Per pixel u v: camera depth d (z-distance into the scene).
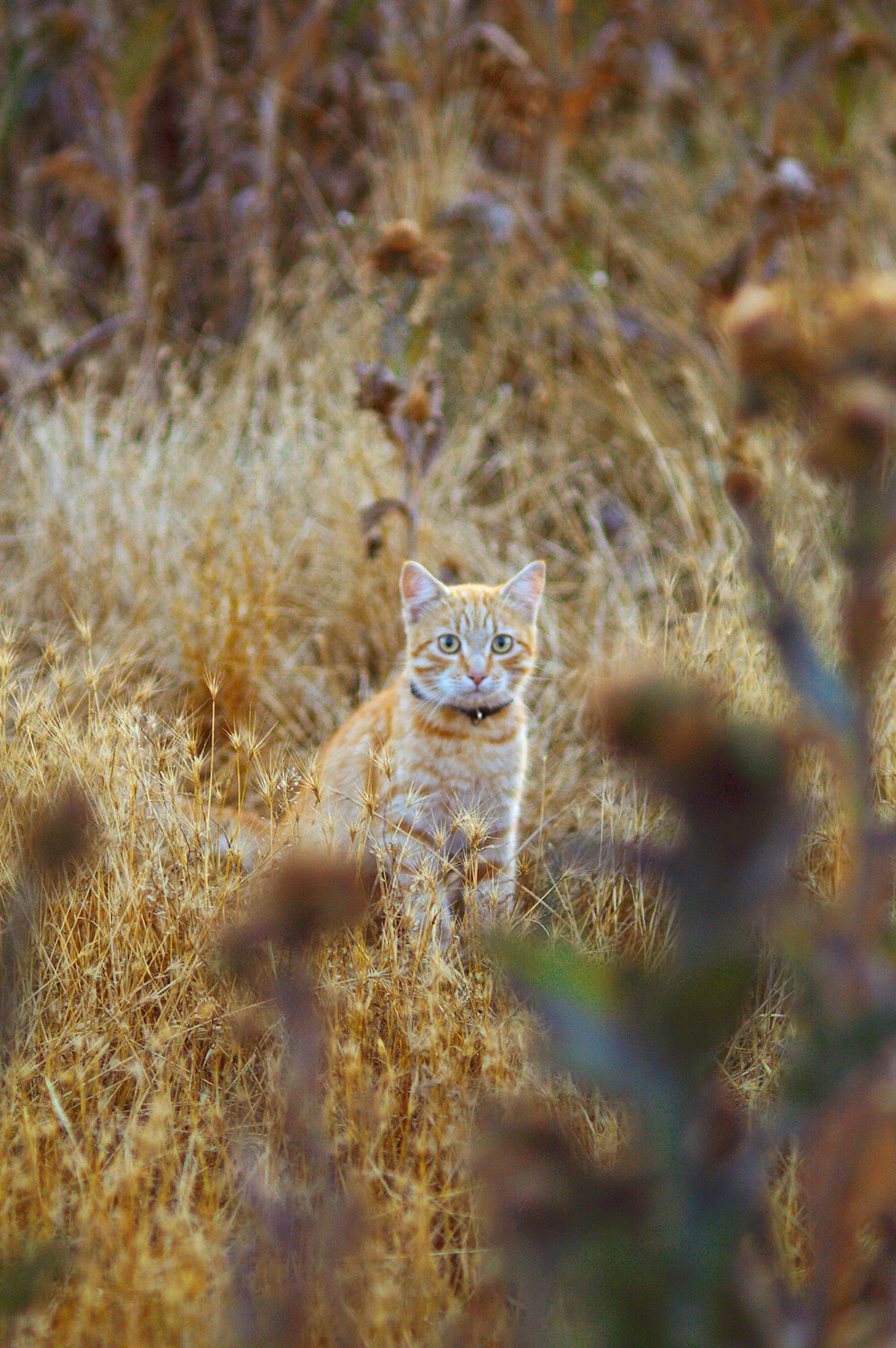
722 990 1.73
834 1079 1.91
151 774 5.63
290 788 5.68
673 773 1.64
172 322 13.06
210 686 6.30
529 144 13.32
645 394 10.80
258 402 10.79
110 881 5.20
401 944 5.02
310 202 13.47
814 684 1.90
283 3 13.91
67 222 14.12
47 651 6.34
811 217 10.28
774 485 7.83
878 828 1.92
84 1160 3.98
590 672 7.79
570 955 1.97
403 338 8.28
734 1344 2.07
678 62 15.46
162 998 4.96
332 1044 4.37
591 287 11.63
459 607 7.09
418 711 6.99
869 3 12.62
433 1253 3.80
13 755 5.43
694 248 12.48
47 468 9.87
